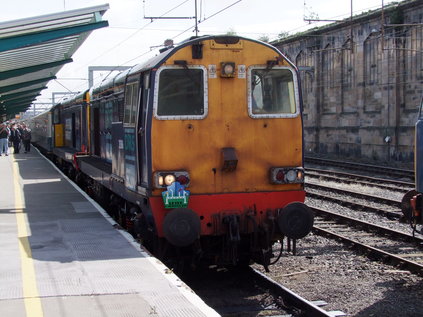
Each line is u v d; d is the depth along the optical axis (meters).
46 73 24.23
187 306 5.73
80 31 12.59
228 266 9.48
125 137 9.63
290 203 8.34
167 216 7.91
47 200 13.23
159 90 8.24
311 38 37.81
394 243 10.99
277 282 8.52
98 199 14.55
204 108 8.39
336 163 29.30
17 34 12.29
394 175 23.55
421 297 7.74
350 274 8.95
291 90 8.81
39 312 5.53
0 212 11.52
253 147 8.59
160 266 7.25
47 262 7.46
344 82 34.75
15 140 32.75
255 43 8.63
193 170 8.34
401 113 29.67
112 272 6.96
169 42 9.99
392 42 29.75
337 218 13.46
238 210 8.44
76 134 19.89
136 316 5.45
